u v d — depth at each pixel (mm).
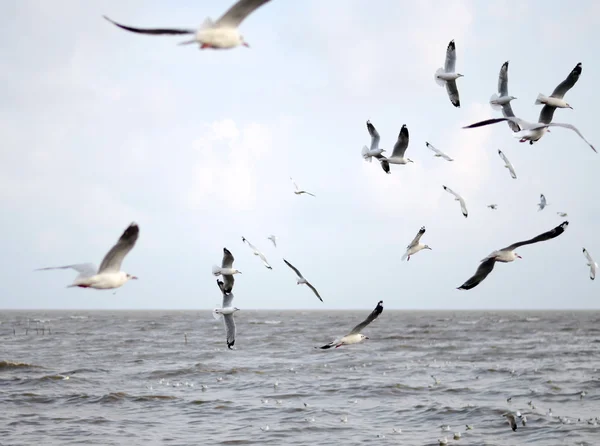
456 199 23703
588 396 32562
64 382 38312
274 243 23219
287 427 26859
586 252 22078
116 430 26594
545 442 24031
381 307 16125
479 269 13922
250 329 106875
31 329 104562
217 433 26094
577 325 128500
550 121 18266
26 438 25328
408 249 21188
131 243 10984
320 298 19891
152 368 45344
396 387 35812
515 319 183375
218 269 20516
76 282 10883
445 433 25688
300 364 47906
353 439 24984
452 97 20062
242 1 9406
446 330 104812
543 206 25281
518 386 36125
